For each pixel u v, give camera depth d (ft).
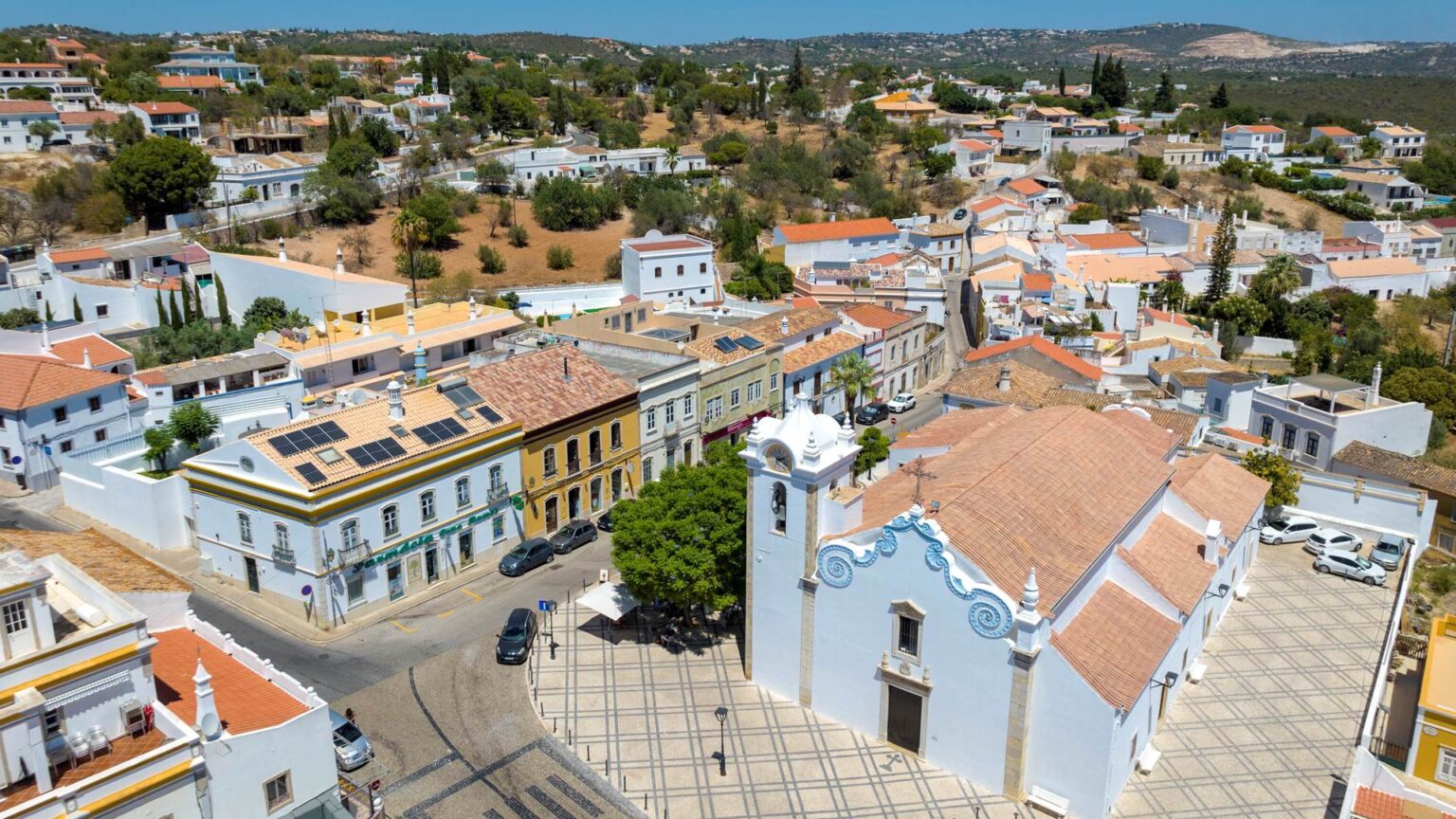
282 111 623.36
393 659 155.53
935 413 294.87
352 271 406.21
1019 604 117.80
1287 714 141.49
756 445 136.15
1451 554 203.82
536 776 128.77
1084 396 221.05
